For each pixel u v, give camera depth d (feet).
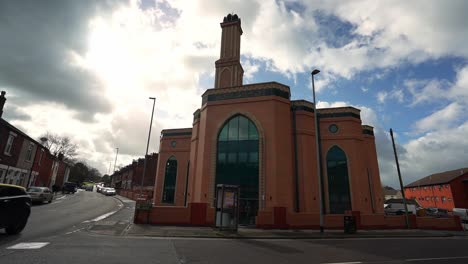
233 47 90.84
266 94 65.72
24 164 98.17
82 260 21.90
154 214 51.80
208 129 68.03
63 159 204.95
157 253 26.35
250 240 38.58
